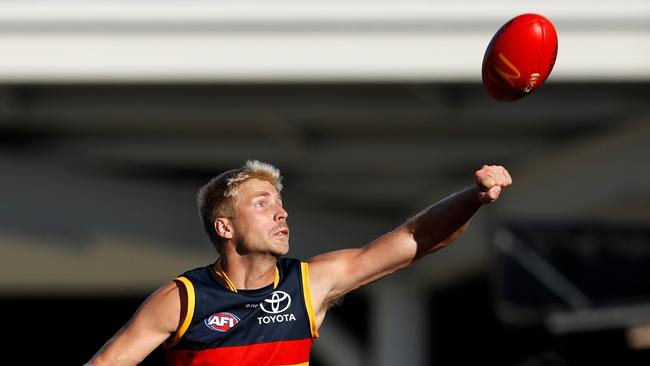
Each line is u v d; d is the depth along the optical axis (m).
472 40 45.03
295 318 18.23
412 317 72.06
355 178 62.34
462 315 92.44
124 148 55.66
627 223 42.59
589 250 42.34
